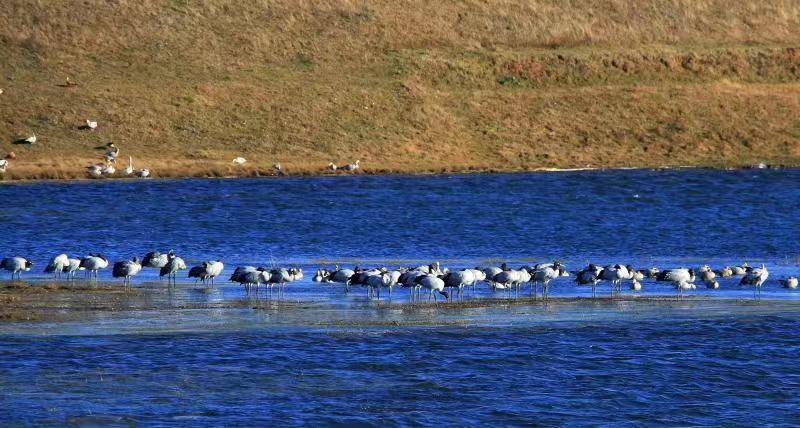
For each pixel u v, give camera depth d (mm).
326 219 127312
